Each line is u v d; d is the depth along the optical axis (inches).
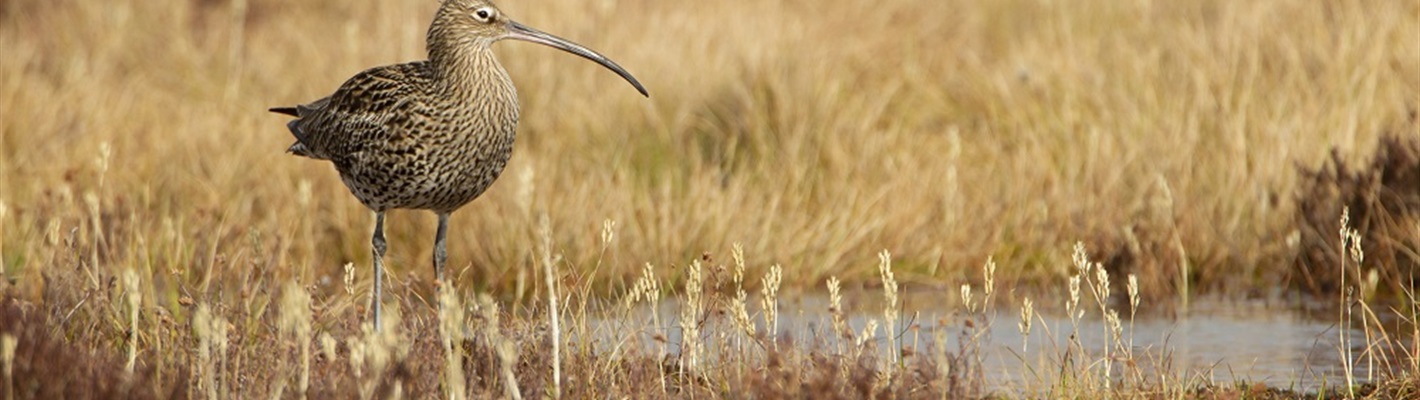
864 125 800.3
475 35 500.1
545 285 623.2
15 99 809.5
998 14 1092.5
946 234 687.7
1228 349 528.7
